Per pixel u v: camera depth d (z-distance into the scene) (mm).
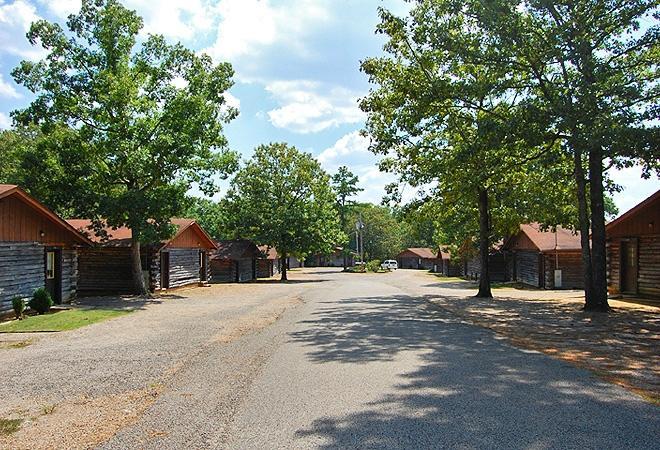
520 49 15547
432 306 18938
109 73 22969
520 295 24781
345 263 76438
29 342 11633
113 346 10961
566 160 18203
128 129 23156
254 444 4953
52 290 20219
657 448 4625
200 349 10352
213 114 25031
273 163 49594
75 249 21891
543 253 29953
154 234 23438
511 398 6242
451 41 16219
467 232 38094
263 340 11234
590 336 11273
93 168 23141
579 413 5621
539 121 14398
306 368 8219
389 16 18688
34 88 22953
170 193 23531
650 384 6891
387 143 22594
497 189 23219
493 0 14953
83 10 23781
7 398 7008
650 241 20109
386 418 5566
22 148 23859
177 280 31688
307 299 23172
